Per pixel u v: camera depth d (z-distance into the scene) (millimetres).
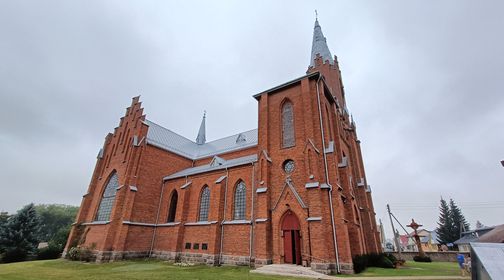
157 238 31828
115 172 36156
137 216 31391
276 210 23062
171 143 42219
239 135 42844
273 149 26594
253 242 24000
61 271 21844
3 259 35094
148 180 34156
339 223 20406
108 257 28391
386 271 21125
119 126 40188
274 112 28391
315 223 20328
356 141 38406
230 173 29172
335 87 39875
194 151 46531
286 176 24438
